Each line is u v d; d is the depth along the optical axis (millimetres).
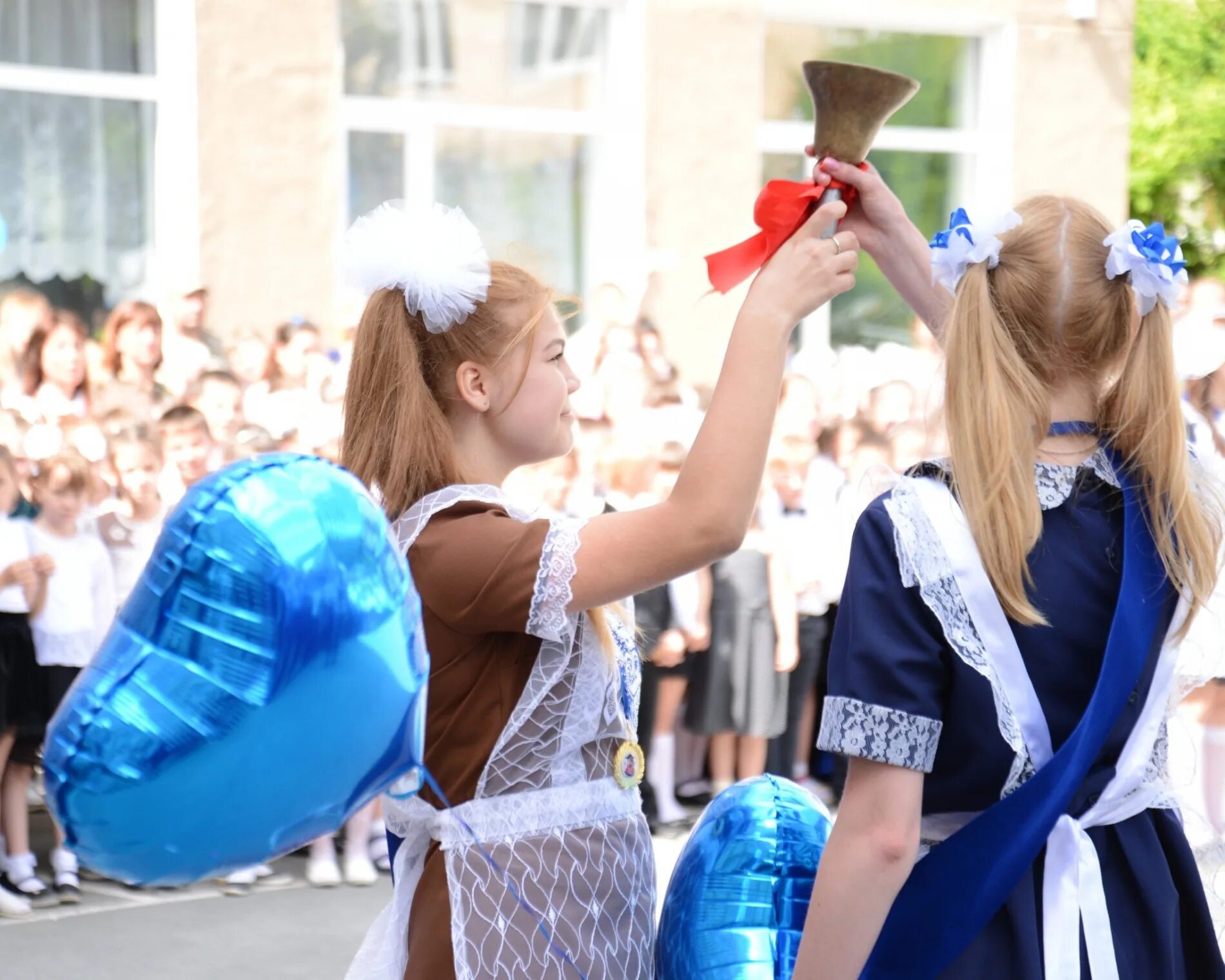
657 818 7719
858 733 2092
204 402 7496
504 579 2256
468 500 2385
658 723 7703
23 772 6539
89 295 9758
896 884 2072
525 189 11016
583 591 2238
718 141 11195
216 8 9727
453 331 2473
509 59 10867
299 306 10047
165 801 1771
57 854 6684
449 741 2377
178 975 5656
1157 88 19250
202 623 1786
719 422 2209
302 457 1957
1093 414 2281
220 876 1894
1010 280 2227
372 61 10453
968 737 2119
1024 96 12148
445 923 2334
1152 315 2266
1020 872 2096
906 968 2139
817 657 7984
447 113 10719
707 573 7730
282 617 1793
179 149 9812
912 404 8484
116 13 9688
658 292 11000
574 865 2361
